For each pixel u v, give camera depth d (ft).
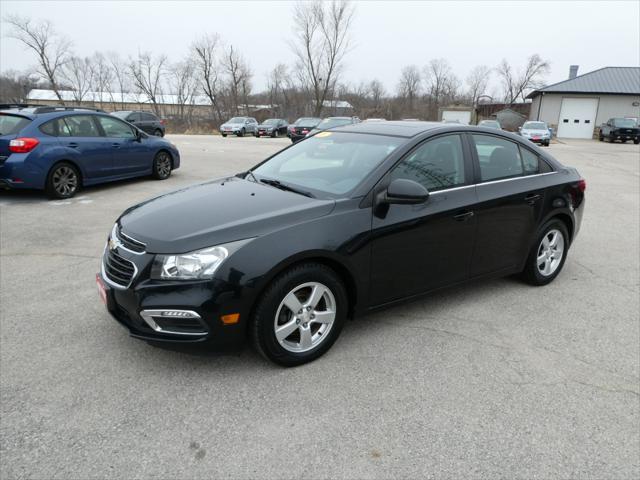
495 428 8.52
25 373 9.87
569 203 15.10
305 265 9.95
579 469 7.61
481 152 13.24
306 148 14.01
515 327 12.35
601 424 8.69
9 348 10.83
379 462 7.67
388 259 11.10
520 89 223.10
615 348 11.43
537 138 88.28
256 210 10.27
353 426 8.49
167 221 10.05
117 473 7.35
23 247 18.28
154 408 8.87
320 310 10.59
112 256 10.24
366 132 13.35
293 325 10.03
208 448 7.91
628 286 15.43
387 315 12.89
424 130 12.59
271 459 7.70
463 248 12.56
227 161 47.65
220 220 9.84
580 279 15.99
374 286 11.07
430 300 13.93
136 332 9.61
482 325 12.41
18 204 25.63
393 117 185.57
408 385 9.73
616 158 65.87
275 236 9.56
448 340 11.59
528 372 10.31
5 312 12.64
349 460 7.70
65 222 22.03
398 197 10.50
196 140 85.97
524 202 13.74
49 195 26.55
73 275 15.40
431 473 7.47
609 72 129.70
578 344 11.58
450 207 12.00
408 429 8.45
